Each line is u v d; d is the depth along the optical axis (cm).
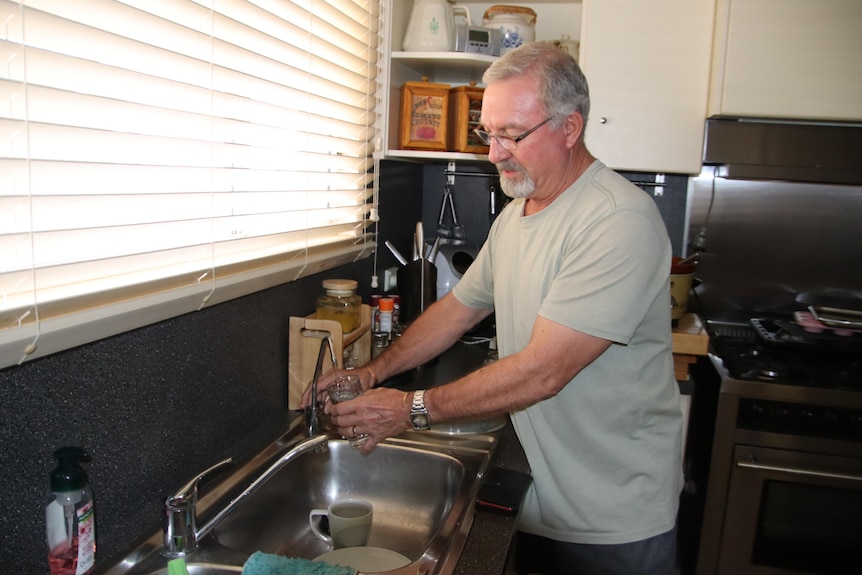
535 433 127
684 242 254
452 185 263
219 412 121
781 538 196
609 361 122
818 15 196
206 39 100
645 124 213
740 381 190
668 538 130
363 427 120
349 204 168
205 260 107
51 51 71
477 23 247
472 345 210
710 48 207
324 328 142
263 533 118
